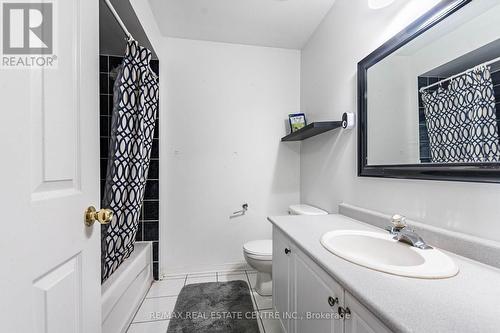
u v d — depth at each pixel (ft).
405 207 3.55
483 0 2.48
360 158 4.52
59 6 1.99
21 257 1.58
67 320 2.08
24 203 1.62
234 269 7.55
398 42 3.57
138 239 6.72
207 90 7.34
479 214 2.56
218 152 7.43
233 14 6.03
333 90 5.70
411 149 3.39
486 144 2.44
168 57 7.10
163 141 7.02
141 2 5.05
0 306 1.44
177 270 7.27
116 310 4.49
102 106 6.32
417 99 3.30
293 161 7.89
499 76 2.32
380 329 1.85
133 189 4.74
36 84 1.75
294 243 3.65
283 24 6.47
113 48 6.09
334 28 5.64
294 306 3.73
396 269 2.30
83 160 2.32
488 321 1.58
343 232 3.60
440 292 1.95
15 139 1.57
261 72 7.66
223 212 7.49
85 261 2.35
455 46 2.76
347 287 2.13
